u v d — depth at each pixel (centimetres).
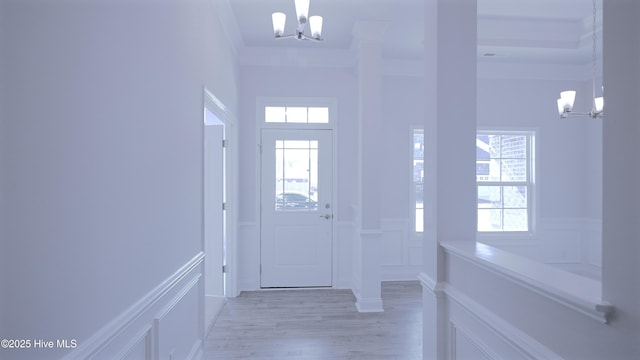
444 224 191
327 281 464
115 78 137
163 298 188
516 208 525
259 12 356
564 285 110
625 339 91
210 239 411
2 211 85
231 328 329
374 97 383
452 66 193
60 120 106
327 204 464
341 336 312
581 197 525
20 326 91
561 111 344
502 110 513
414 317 359
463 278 172
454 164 192
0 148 85
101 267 127
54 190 103
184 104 221
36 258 96
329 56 459
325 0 334
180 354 215
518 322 132
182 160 218
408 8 348
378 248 380
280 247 461
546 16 400
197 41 251
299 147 462
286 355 277
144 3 163
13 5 89
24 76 92
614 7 93
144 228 163
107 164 131
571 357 107
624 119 91
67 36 109
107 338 128
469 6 194
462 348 174
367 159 383
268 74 458
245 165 456
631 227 90
